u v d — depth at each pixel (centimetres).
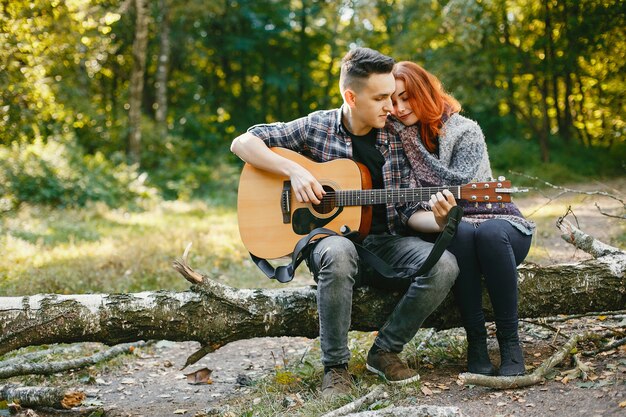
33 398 303
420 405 270
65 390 321
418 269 287
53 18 876
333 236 296
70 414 308
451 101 323
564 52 1577
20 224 912
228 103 2525
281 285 577
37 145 1207
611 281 315
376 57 300
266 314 311
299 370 337
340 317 288
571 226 348
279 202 326
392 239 315
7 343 298
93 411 312
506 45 1845
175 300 308
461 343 350
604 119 1686
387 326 303
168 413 312
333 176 317
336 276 284
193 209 1328
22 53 835
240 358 405
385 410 250
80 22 949
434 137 317
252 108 2555
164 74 1855
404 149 319
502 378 283
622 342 311
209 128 2258
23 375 351
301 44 2544
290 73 2595
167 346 437
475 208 308
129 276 592
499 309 293
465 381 281
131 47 1983
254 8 2381
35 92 883
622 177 1709
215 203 1513
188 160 1872
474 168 305
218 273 620
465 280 296
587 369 288
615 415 244
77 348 414
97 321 302
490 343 354
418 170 315
